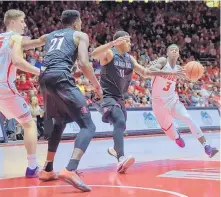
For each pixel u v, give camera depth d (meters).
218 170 4.78
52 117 3.98
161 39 21.22
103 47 4.43
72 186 3.86
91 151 7.33
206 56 21.27
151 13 22.70
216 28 22.95
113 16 21.55
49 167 4.29
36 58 12.85
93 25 20.33
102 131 10.71
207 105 14.62
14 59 4.29
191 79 5.43
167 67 5.64
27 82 11.30
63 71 3.77
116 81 4.81
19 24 4.68
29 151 4.59
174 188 3.63
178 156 6.50
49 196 3.40
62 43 3.92
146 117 11.80
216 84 16.73
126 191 3.52
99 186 3.82
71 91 3.73
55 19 19.14
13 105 4.59
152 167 5.16
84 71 3.77
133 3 22.52
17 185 4.02
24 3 18.75
